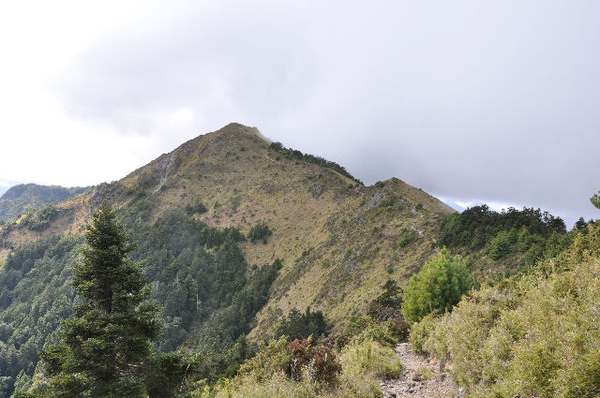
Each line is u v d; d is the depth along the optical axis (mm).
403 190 109562
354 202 130000
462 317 9625
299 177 185875
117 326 10305
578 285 6707
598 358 4520
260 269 124312
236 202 174625
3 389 100312
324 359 10047
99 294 11547
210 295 121000
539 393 5211
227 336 86875
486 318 9227
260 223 154250
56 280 137875
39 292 141000
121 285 11281
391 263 73188
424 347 12516
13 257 174000
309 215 149750
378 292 61656
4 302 149000
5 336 121875
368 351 12305
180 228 153875
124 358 10531
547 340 5461
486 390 6551
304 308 82188
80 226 191750
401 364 12352
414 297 19078
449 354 10531
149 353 10930
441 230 74000
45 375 10758
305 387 8812
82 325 10609
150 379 10320
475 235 61156
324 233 124125
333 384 9516
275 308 93062
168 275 123750
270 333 79188
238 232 148375
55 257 162875
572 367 4668
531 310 6906
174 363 10711
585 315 5355
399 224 87812
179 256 133875
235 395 8891
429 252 67562
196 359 11125
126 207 186000
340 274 84000
